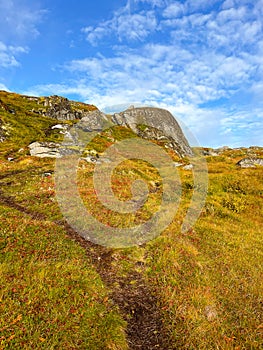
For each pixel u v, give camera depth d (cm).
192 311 917
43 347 683
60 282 970
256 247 1634
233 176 3331
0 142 5459
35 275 972
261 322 890
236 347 770
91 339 753
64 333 747
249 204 2600
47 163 3806
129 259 1337
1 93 9969
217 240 1658
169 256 1327
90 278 1070
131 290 1084
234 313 937
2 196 2238
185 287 1073
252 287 1107
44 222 1594
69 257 1217
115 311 920
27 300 832
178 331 848
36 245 1240
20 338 697
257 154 7731
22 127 6550
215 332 830
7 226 1372
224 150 9075
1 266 986
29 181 2739
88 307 880
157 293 1058
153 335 841
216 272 1221
